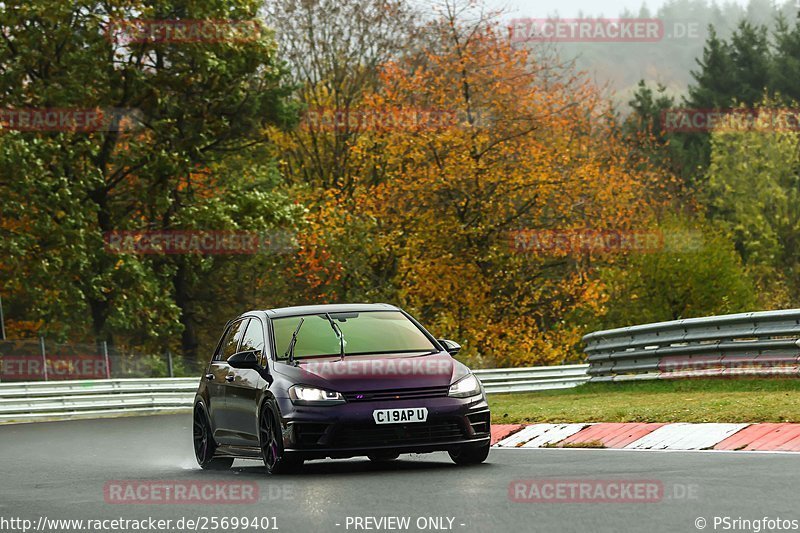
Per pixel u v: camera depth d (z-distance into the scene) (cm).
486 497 2945
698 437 4100
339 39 18038
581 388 7656
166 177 14925
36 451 5981
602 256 15125
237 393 4172
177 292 17075
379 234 15212
